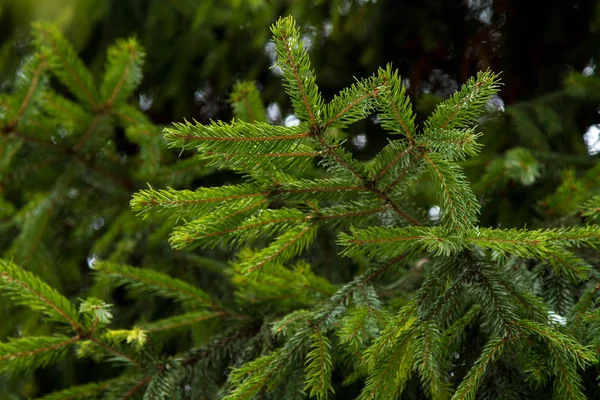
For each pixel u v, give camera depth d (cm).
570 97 209
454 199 144
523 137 196
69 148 199
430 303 149
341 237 145
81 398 166
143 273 172
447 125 144
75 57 191
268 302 171
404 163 146
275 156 144
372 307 154
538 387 151
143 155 193
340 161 146
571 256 151
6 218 207
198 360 168
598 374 154
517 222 190
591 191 173
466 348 158
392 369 148
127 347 168
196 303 172
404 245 146
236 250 215
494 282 149
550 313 148
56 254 204
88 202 212
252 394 152
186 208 146
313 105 142
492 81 142
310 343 155
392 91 143
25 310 199
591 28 225
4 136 190
